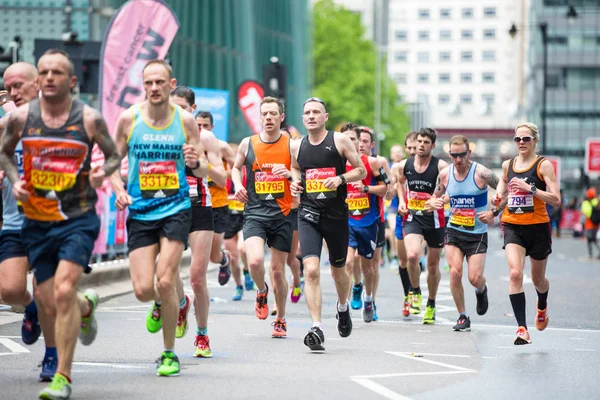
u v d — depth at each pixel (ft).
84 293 39.58
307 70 296.92
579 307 79.82
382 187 64.08
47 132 36.19
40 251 36.55
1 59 90.99
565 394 40.11
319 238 50.60
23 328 41.27
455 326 62.59
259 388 39.17
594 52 533.96
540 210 55.06
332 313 70.69
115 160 36.65
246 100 135.64
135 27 84.07
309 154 50.47
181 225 40.22
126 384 39.37
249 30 220.84
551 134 538.06
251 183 54.90
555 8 535.60
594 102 534.37
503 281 106.11
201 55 193.98
